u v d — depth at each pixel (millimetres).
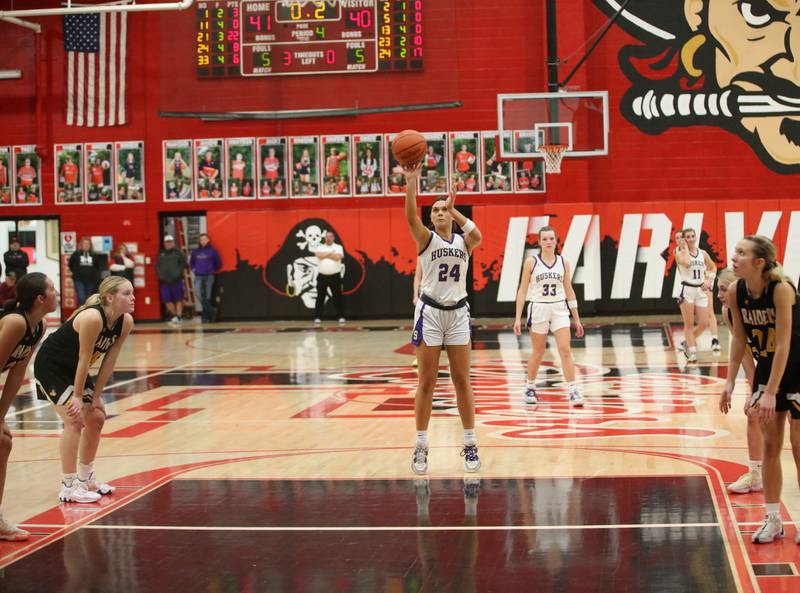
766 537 4539
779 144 20031
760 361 4703
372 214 20578
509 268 20234
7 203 21359
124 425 8586
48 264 22297
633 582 4020
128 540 4871
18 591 4117
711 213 19922
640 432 7660
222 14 20500
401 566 4328
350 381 11391
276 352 14836
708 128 20141
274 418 8836
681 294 12594
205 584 4156
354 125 20641
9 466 6938
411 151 6043
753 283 4551
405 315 20656
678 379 10914
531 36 20344
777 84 19969
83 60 21094
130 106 21094
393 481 6098
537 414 8695
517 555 4441
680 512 5145
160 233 21156
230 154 20922
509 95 17734
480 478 6109
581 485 5836
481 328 18172
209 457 7070
